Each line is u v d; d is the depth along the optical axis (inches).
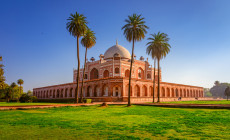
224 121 377.7
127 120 418.3
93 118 458.6
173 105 821.2
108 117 479.2
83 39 1363.2
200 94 2854.3
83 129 309.1
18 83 3132.4
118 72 1982.0
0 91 2544.3
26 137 255.4
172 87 2180.1
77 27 1162.0
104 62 2100.1
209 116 463.8
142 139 240.1
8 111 665.0
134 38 1059.3
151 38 1374.3
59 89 2400.3
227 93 2586.1
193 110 644.1
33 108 776.9
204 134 265.4
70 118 458.9
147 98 1657.2
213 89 5502.0
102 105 938.7
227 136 252.8
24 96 1897.1
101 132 284.2
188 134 268.1
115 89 1715.1
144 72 2262.6
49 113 598.9
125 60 2187.5
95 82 1747.0
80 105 946.1
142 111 651.5
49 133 280.1
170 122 383.2
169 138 245.0
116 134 268.7
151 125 343.9
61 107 857.5
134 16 1057.5
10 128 322.3
